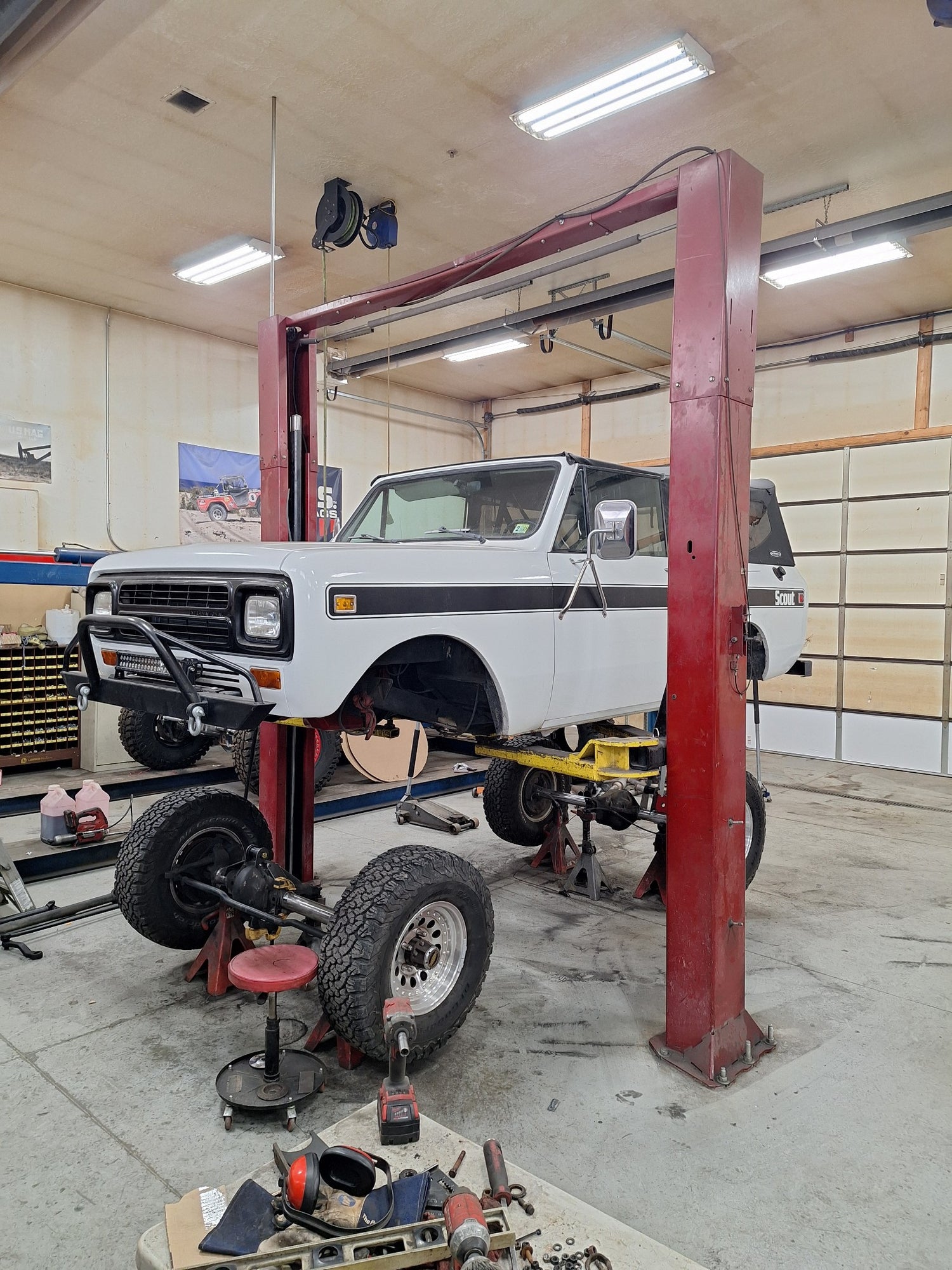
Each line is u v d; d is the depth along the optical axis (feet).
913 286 24.06
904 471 26.78
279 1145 7.60
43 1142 7.62
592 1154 7.56
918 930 13.07
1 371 23.16
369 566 8.89
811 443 28.66
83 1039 9.48
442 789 21.80
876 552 27.48
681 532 8.91
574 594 11.03
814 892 14.83
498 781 16.11
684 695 8.96
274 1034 8.12
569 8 12.66
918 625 26.71
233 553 9.01
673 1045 9.24
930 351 26.27
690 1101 8.45
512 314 26.11
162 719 19.30
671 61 13.67
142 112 15.26
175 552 9.80
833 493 28.32
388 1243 5.00
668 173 17.61
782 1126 8.03
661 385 33.09
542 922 13.37
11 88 14.03
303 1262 4.81
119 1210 6.77
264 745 13.83
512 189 18.26
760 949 12.25
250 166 17.26
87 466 24.98
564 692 11.38
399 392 35.83
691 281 8.67
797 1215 6.79
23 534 23.09
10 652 19.56
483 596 10.07
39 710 20.06
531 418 37.40
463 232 20.45
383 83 14.47
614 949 12.31
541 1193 5.57
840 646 28.40
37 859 14.52
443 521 13.25
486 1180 5.67
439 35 13.23
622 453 34.45
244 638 8.75
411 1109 6.15
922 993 10.89
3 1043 9.39
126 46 13.43
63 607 20.81
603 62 13.92
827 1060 9.25
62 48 13.46
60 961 11.59
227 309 25.40
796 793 23.34
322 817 19.45
